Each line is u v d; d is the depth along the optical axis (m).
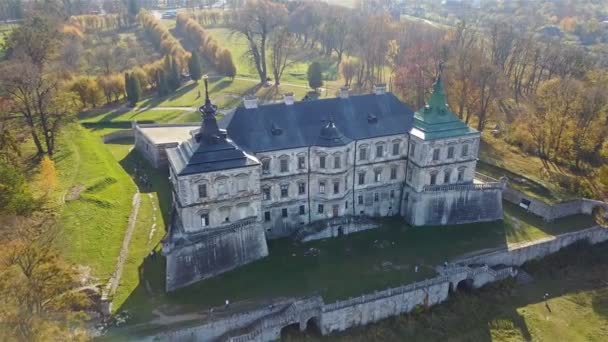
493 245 88.38
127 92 157.50
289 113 86.44
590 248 94.06
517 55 177.75
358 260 82.94
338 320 71.62
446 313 77.19
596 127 120.44
